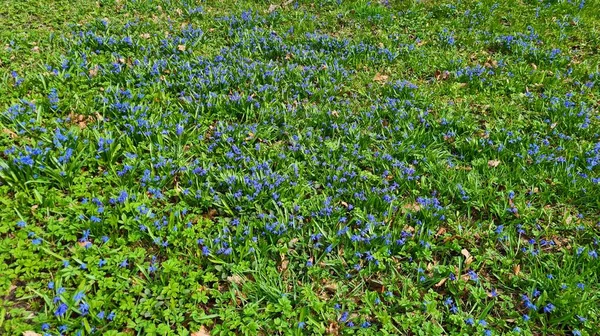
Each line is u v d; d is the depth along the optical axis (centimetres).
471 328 143
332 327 142
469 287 152
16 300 140
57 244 150
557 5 319
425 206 169
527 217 171
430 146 195
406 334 142
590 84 235
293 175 178
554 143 204
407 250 160
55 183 165
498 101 225
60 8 275
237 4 304
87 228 154
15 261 147
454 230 168
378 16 295
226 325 138
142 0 293
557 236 169
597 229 172
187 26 265
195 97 208
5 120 184
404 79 237
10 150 168
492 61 254
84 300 138
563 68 250
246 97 208
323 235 161
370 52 252
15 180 161
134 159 174
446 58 254
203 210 167
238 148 185
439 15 309
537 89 236
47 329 132
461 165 192
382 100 221
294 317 143
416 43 270
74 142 175
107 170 174
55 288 140
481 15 304
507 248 163
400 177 179
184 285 146
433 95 226
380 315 144
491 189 179
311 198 172
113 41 238
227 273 150
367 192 173
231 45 253
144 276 148
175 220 160
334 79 228
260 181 172
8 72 215
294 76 227
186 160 181
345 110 210
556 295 149
